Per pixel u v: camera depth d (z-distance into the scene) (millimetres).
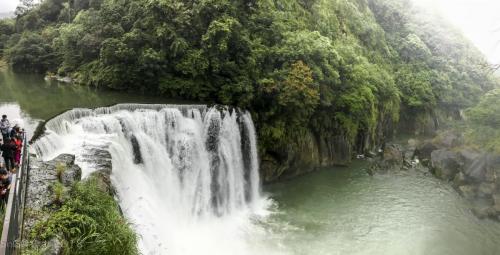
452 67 70062
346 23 52938
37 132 19062
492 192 31109
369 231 26016
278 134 30766
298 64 31266
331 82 34844
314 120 34375
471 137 36875
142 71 31625
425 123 57406
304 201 30203
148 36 31641
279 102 30078
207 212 26984
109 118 22531
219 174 27969
